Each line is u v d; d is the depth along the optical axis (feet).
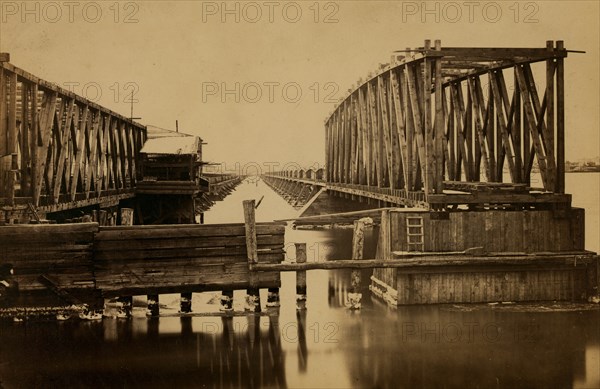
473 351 41.47
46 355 41.06
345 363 39.55
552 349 41.73
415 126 56.75
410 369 38.50
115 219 90.48
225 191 197.98
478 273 52.16
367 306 52.65
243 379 37.09
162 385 36.24
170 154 97.55
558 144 53.98
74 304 48.62
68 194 65.62
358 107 90.79
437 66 52.70
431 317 48.85
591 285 52.85
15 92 48.52
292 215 130.31
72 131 66.08
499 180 65.21
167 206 97.86
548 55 53.42
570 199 52.54
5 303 48.06
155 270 49.52
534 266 52.39
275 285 50.67
